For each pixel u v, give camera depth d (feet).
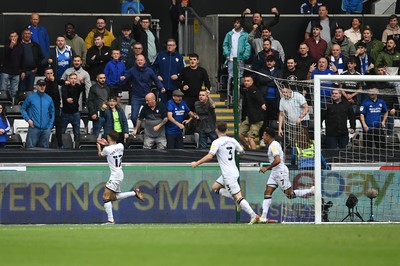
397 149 236.43
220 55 307.37
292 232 164.14
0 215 226.38
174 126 246.68
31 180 227.40
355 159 233.14
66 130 269.03
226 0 334.03
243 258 121.49
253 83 261.24
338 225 190.29
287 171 205.98
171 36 331.57
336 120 240.53
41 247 137.18
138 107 260.01
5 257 123.75
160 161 230.89
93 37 284.61
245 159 230.68
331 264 116.47
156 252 128.77
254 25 282.56
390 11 329.72
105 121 246.47
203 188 229.86
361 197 228.22
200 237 152.66
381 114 241.76
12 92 276.21
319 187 208.44
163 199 229.25
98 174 228.63
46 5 324.19
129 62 278.05
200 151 231.71
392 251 132.16
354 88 260.01
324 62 267.39
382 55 283.38
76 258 121.90
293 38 312.29
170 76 270.46
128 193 215.92
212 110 253.44
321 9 298.97
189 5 312.50
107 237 153.69
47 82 257.14
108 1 326.85
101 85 253.24
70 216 228.22
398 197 230.07
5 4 322.14
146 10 331.98
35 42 278.26
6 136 250.57
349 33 296.51
